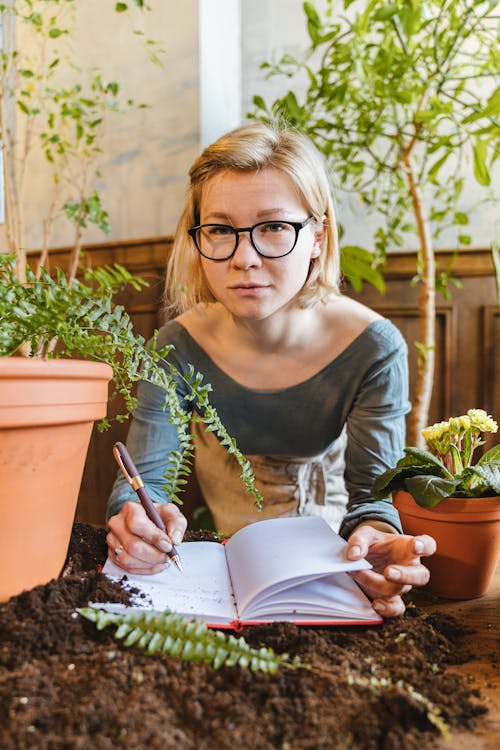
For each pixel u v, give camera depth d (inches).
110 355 30.9
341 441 62.1
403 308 92.8
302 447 53.3
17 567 26.4
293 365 49.3
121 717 19.7
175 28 90.4
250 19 99.4
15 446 25.1
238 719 20.5
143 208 96.8
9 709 20.0
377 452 46.2
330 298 51.7
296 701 21.5
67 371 25.7
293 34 96.7
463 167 89.5
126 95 96.0
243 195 38.9
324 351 48.8
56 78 100.8
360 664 24.7
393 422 47.3
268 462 56.5
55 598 26.2
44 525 27.2
